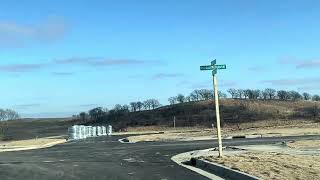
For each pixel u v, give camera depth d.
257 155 22.62
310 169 16.52
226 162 19.39
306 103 129.62
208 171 18.59
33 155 31.97
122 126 130.00
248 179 14.77
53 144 51.59
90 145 45.88
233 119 114.75
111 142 52.53
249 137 49.81
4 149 42.50
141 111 145.62
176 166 21.09
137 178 16.77
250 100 134.75
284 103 130.62
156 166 21.30
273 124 90.12
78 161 25.28
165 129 113.44
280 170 16.25
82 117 157.12
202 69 21.53
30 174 18.95
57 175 18.36
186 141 47.03
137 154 29.81
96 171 19.62
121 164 22.80
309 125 69.19
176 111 133.12
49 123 156.62
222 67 21.27
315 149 29.23
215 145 36.94
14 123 154.50
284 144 34.28
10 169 21.30
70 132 70.75
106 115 149.88
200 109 130.00
